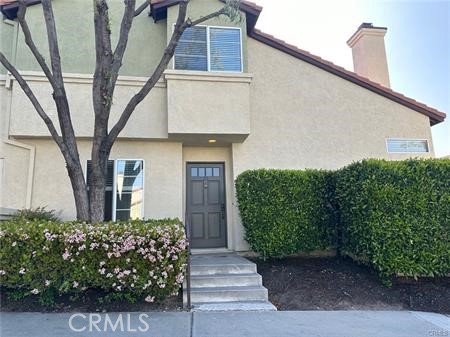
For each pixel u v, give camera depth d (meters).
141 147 9.10
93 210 6.46
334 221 8.51
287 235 8.15
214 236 9.72
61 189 8.44
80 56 9.48
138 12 6.99
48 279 5.46
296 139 9.93
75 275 5.47
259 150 9.66
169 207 8.98
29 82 8.16
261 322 5.23
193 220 9.70
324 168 9.89
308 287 6.91
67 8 9.70
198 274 7.02
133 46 9.77
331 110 10.30
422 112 10.84
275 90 10.09
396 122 10.63
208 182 9.96
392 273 6.81
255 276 6.85
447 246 6.72
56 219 7.82
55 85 6.33
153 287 5.74
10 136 8.09
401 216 6.79
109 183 8.79
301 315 5.65
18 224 5.88
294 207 8.30
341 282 7.12
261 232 8.12
